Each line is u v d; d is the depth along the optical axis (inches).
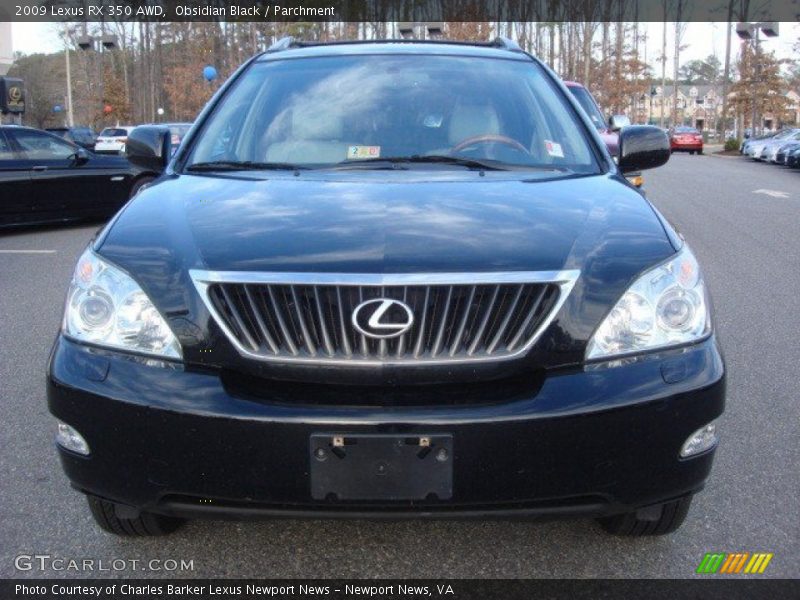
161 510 90.2
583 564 104.0
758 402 162.7
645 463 87.6
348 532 111.7
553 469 85.3
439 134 130.9
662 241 97.5
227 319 88.3
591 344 87.8
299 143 130.1
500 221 97.8
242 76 148.9
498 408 84.5
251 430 84.4
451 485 84.4
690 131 1717.5
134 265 93.7
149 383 87.8
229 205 105.0
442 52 150.9
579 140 133.0
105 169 450.6
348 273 87.4
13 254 352.5
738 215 475.5
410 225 96.0
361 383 85.4
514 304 87.4
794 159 1015.6
